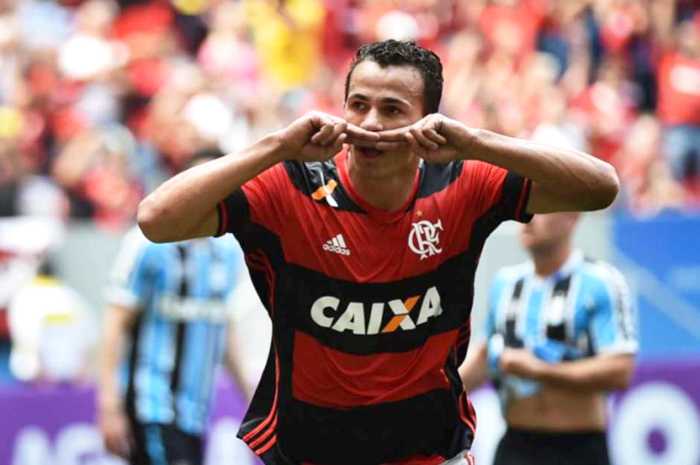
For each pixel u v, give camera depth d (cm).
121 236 2828
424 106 1269
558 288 2003
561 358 1984
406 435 1333
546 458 1978
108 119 3897
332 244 1290
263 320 2802
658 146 4075
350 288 1293
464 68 4288
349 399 1315
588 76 4566
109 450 2184
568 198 1283
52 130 3775
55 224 2920
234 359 2319
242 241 1291
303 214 1291
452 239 1316
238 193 1273
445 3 4716
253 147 1227
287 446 1338
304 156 1227
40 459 2492
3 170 3291
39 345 2620
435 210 1309
